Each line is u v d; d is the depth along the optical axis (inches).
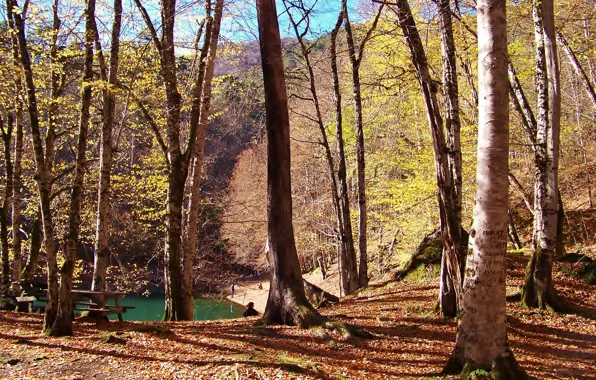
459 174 404.5
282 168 376.2
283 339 328.8
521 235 879.7
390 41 518.3
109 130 455.2
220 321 438.6
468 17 510.9
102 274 439.2
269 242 379.9
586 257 518.9
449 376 240.7
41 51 450.3
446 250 380.5
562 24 529.7
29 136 650.8
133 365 248.7
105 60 490.3
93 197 646.5
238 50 573.6
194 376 231.1
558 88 423.2
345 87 738.8
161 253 846.5
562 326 384.5
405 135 762.8
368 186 912.9
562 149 1015.6
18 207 537.6
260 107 621.6
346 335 332.8
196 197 516.4
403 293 526.6
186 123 709.3
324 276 1315.2
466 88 725.3
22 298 470.9
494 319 236.5
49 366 240.2
